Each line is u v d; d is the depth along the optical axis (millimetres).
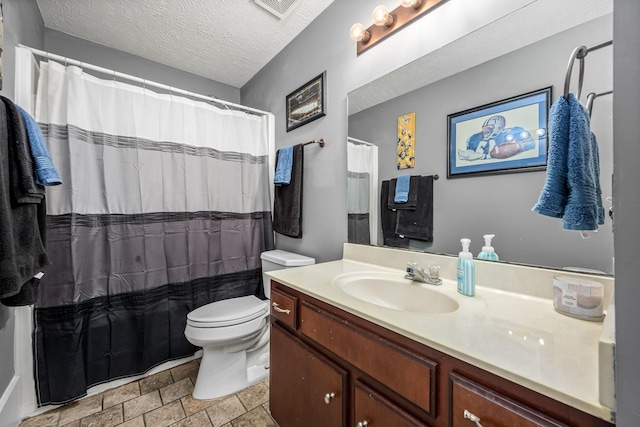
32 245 996
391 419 685
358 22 1404
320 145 1662
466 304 815
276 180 1864
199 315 1461
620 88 381
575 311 705
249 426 1249
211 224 1913
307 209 1789
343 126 1510
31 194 961
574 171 709
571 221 713
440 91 1089
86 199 1448
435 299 948
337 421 849
